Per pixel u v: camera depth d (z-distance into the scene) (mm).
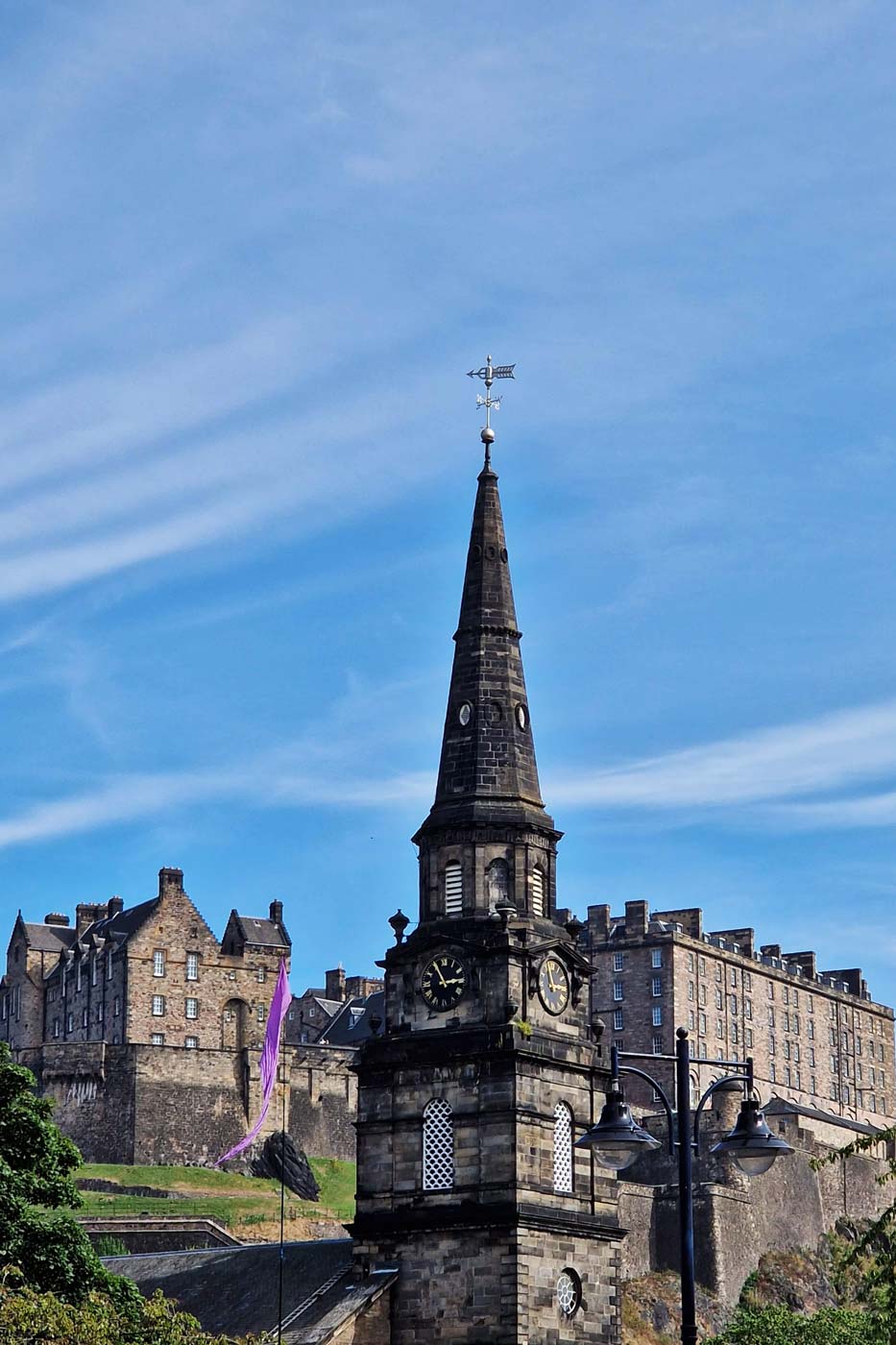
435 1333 121750
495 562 134125
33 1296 95500
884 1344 109125
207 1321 130250
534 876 128875
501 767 129625
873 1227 87062
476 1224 121562
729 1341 162000
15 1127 112938
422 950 126938
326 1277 128750
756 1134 84188
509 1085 122625
